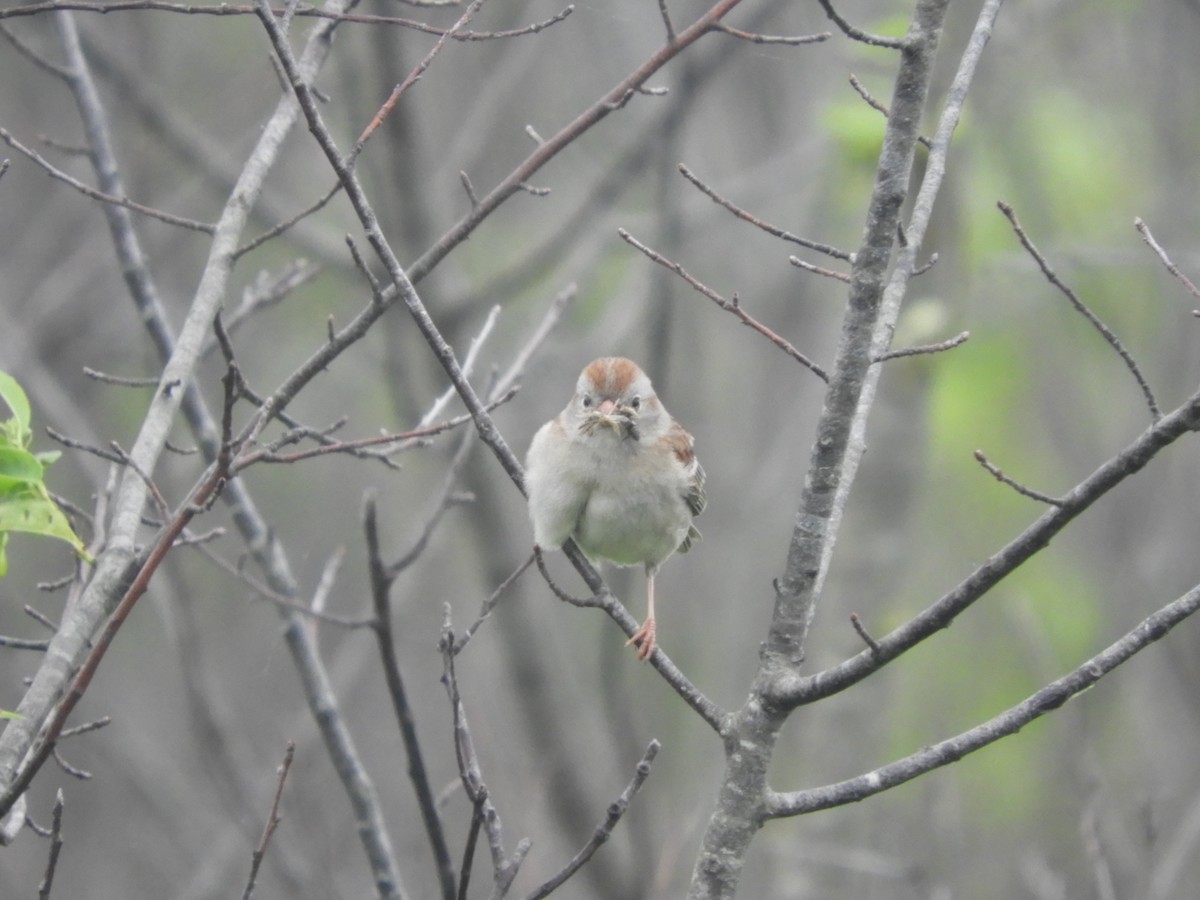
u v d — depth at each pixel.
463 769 5.68
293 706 17.59
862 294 5.82
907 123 5.76
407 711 6.93
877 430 12.30
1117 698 14.34
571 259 16.41
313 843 11.98
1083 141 15.26
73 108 16.81
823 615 12.38
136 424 17.33
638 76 7.14
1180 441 14.05
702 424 16.61
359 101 12.35
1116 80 16.41
